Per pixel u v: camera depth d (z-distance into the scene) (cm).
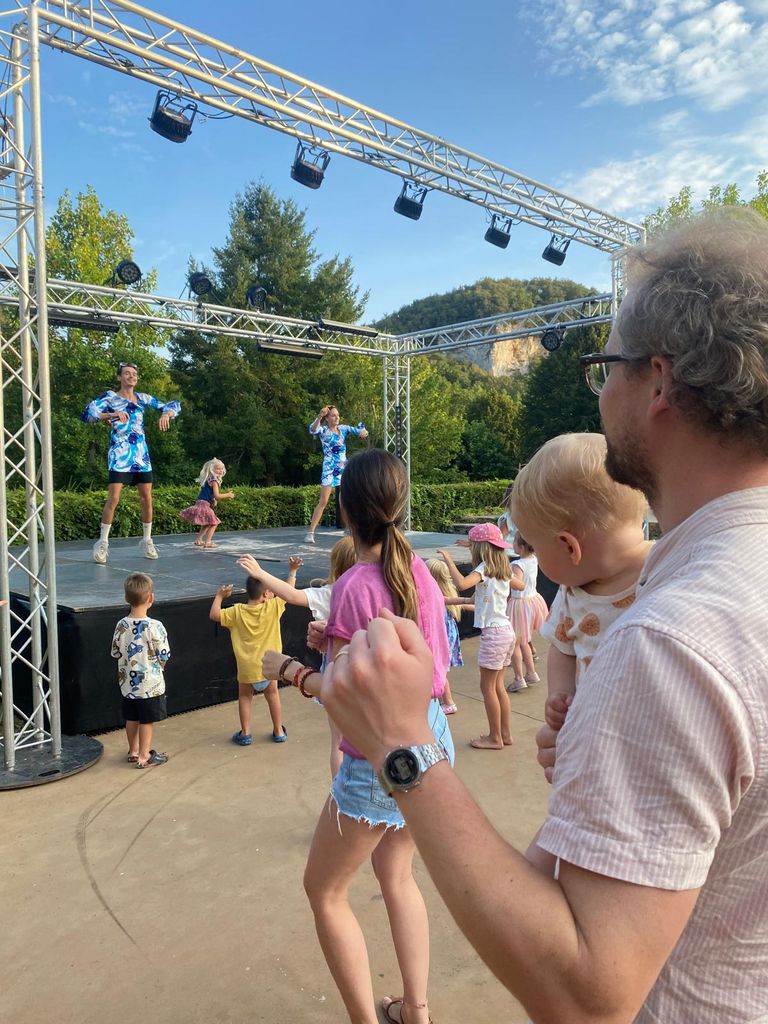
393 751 73
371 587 187
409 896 210
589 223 922
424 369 2378
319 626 198
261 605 462
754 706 60
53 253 1833
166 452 2067
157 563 754
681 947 71
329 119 664
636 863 58
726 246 74
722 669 60
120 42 530
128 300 1002
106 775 418
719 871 67
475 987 240
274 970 248
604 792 61
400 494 194
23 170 409
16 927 275
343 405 2233
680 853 59
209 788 400
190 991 238
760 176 1387
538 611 579
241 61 588
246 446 2222
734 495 72
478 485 1995
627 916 58
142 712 422
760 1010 68
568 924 60
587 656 128
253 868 316
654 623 64
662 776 60
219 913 283
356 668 76
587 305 1114
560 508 121
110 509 750
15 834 349
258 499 1596
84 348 1817
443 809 69
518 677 570
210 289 1039
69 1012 229
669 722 60
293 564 531
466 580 455
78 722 478
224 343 2200
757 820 64
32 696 502
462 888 65
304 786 402
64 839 344
